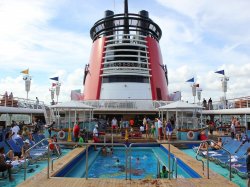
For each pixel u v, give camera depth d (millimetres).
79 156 15922
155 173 13695
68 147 20750
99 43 33938
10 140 15000
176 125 23953
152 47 33938
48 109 31531
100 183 9078
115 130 26906
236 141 17312
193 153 18250
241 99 26750
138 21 34906
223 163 13297
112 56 32375
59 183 9055
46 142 20547
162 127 23094
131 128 25859
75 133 19938
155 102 29062
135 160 17000
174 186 8781
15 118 36531
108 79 32031
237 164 12906
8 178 11305
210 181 9344
